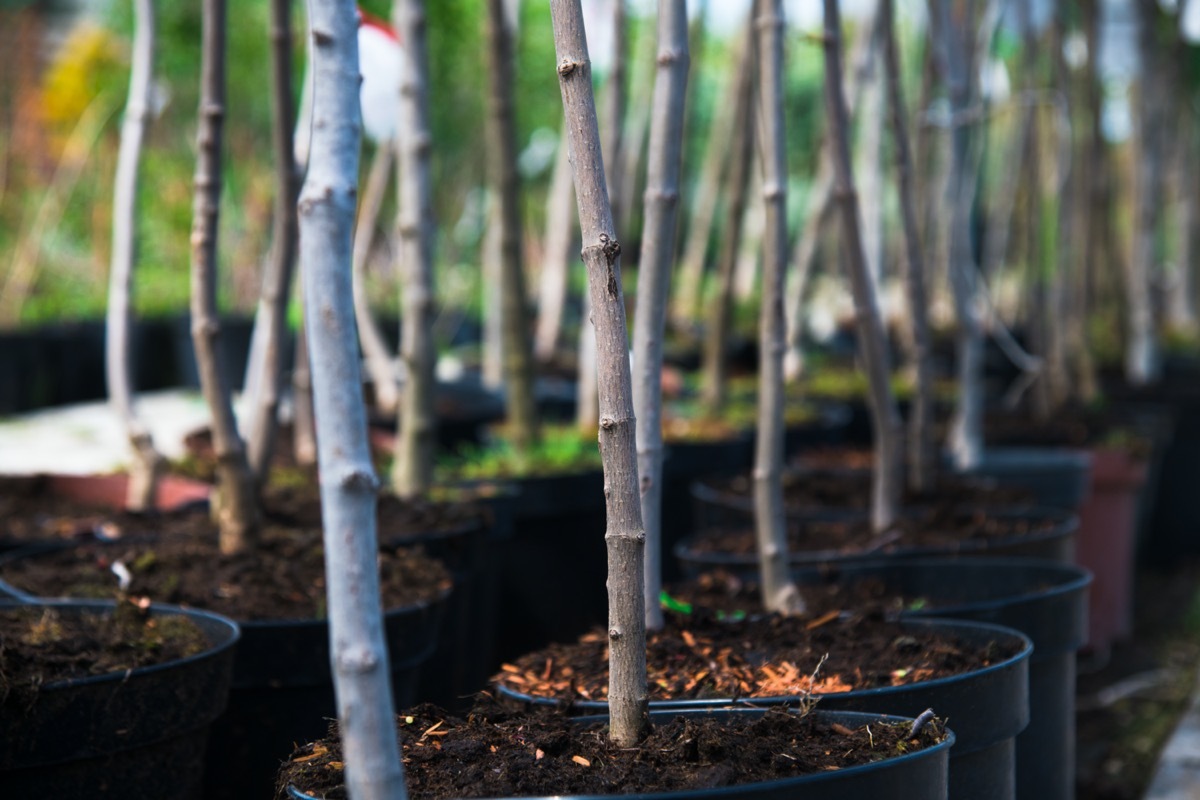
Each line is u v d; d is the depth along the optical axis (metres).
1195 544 6.20
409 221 3.55
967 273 4.23
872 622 2.28
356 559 1.24
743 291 9.62
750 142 4.98
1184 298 9.31
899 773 1.50
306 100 3.56
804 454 4.54
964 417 4.23
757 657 2.11
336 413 1.24
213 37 2.75
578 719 1.79
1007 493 3.64
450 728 1.75
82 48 9.55
